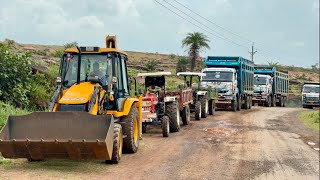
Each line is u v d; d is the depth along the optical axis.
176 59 83.31
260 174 11.09
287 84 48.09
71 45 36.22
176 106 17.78
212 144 15.20
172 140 15.72
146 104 16.36
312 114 27.45
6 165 10.16
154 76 17.61
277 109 34.56
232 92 28.88
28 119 9.93
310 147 15.80
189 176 10.37
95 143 9.31
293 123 23.36
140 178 9.77
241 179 10.42
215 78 29.09
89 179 9.26
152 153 12.96
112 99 11.55
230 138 16.73
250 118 24.86
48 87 18.69
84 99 10.53
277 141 16.62
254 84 38.53
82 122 9.86
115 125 11.02
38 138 9.83
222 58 30.66
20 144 9.45
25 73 17.33
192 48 48.00
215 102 27.66
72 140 9.32
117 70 11.98
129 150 12.52
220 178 10.38
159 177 10.03
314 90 40.88
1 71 16.41
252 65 35.28
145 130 17.77
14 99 16.50
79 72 11.34
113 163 11.00
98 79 11.36
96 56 11.59
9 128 9.89
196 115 23.05
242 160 12.72
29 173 9.41
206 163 11.99
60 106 10.53
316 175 11.30
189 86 23.47
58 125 9.88
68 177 9.25
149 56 86.00
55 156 9.67
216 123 21.69
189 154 13.18
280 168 11.94
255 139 16.78
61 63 11.58
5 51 16.94
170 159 12.23
